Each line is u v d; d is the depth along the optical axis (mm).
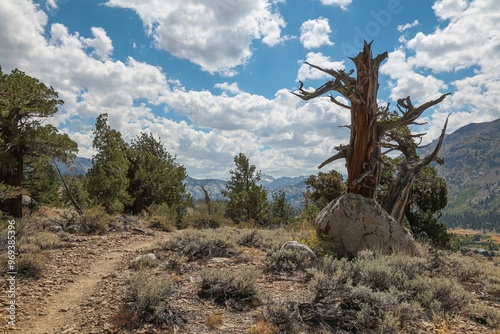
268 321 5754
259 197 36781
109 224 18281
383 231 11844
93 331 5590
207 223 25062
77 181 32531
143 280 6762
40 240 11945
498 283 9023
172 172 34969
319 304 6070
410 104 17844
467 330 5805
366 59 13992
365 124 14508
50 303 7113
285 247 10406
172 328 5582
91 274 9328
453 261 10688
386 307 5855
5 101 17438
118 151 28875
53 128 21906
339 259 10977
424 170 24453
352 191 14922
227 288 6961
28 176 30547
